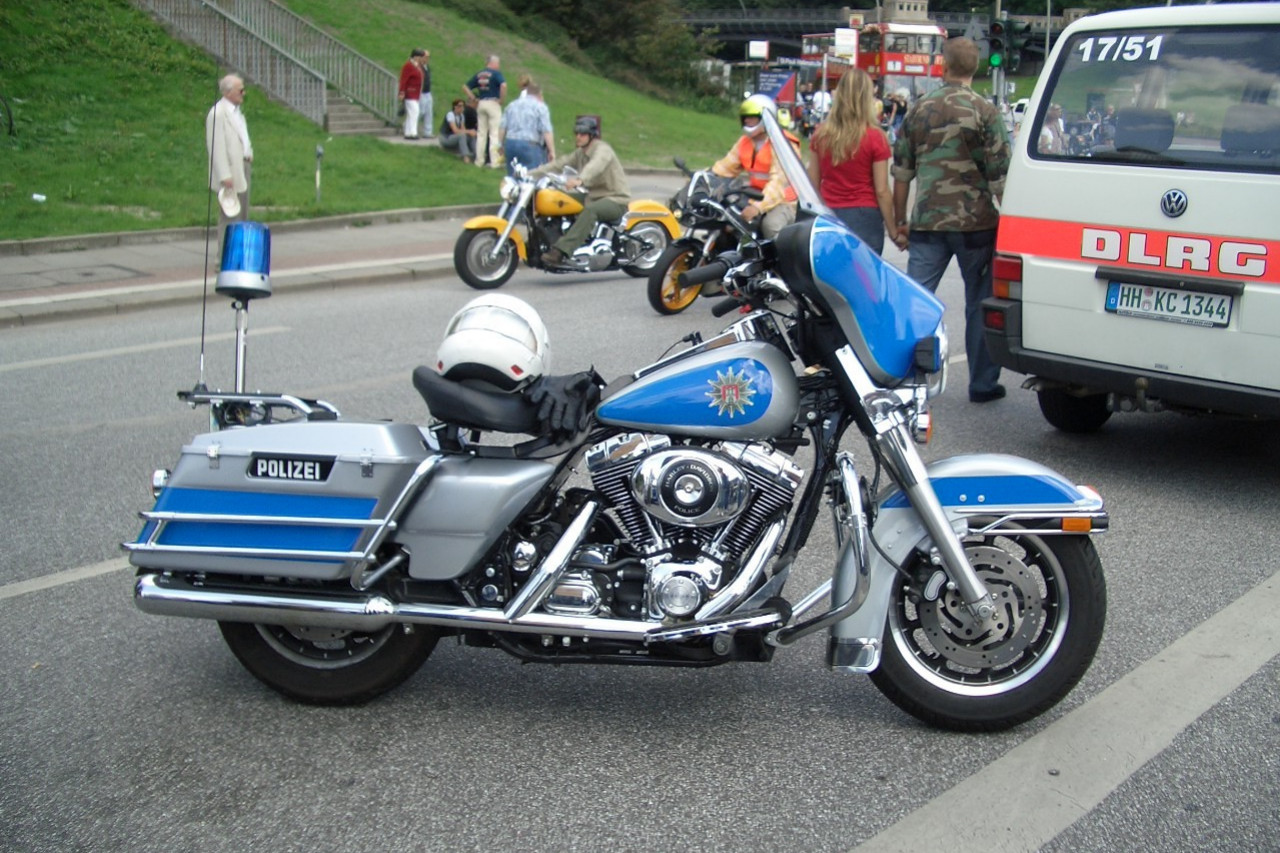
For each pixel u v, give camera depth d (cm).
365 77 2456
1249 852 320
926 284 762
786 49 10531
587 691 413
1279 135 561
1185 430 739
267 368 877
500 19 4469
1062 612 370
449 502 369
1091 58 624
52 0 2352
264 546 374
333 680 394
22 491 616
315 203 1705
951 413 769
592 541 378
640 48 4744
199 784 355
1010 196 650
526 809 342
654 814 339
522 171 1230
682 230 1274
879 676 378
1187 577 509
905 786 353
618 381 379
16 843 325
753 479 362
